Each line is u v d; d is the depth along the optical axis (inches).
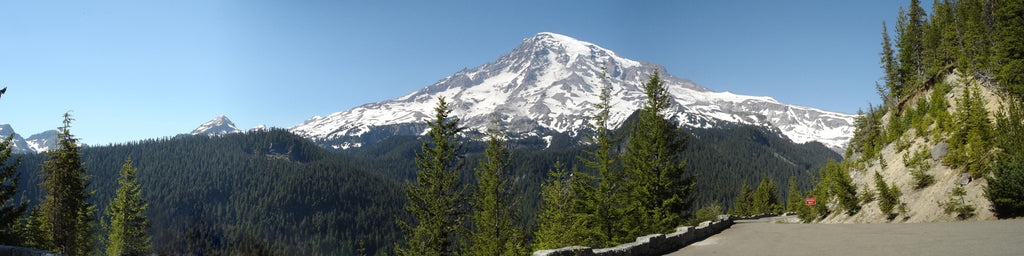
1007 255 454.9
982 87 1744.6
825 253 566.9
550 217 1644.9
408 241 1812.3
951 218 1157.1
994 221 823.7
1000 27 1796.3
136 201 2632.9
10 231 1786.4
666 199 1407.5
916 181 1455.5
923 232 724.7
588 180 1521.9
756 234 882.1
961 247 531.2
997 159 1119.6
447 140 1834.4
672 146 1524.4
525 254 1628.9
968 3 2396.7
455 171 1824.6
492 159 1900.8
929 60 2506.2
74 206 2128.4
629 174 1502.2
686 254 643.5
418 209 1801.2
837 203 1939.0
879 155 1908.2
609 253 549.6
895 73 2918.3
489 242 1753.2
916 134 1790.1
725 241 782.5
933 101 1843.0
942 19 2561.5
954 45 2224.4
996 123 1332.4
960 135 1343.5
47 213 2082.9
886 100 2851.9
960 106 1440.7
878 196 1571.1
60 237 2089.1
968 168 1274.6
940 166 1414.9
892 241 638.5
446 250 1808.6
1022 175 981.8
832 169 2406.5
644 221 1391.5
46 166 2078.0
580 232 1455.5
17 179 1742.1
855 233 785.6
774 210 4923.7
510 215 1867.6
